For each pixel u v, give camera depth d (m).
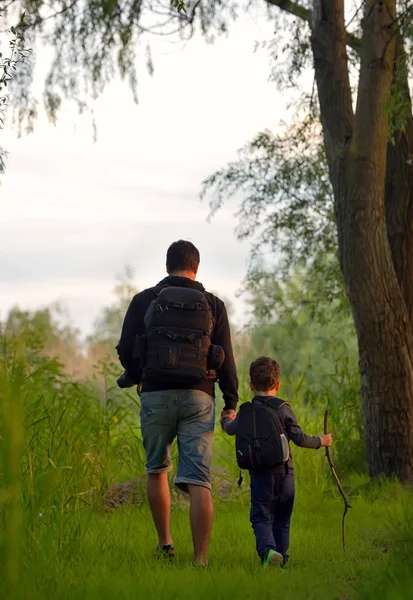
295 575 5.60
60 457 8.39
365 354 12.12
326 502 10.30
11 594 3.88
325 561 6.20
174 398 6.58
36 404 8.22
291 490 6.75
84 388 11.29
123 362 6.93
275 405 6.86
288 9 13.67
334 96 12.60
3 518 4.31
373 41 12.10
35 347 10.43
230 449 11.62
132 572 5.72
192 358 6.55
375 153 12.03
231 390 6.89
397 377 11.91
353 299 12.16
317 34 12.82
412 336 12.36
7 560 3.92
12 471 3.68
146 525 8.35
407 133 12.70
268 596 4.75
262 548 6.35
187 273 7.02
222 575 5.55
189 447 6.57
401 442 11.80
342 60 12.73
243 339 17.06
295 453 11.90
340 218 12.31
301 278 16.56
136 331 6.85
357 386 13.48
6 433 3.62
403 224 12.66
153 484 6.80
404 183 12.72
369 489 11.23
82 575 5.28
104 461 10.05
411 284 12.56
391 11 12.13
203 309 6.68
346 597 4.82
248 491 10.52
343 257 12.28
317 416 12.73
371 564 5.78
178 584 5.11
